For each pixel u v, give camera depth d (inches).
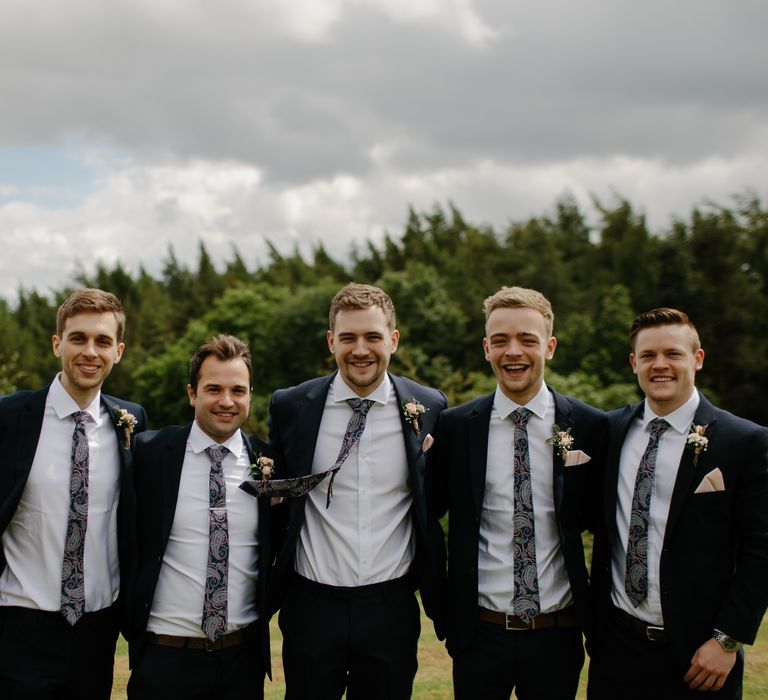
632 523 132.0
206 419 138.2
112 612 139.3
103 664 138.3
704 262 1136.2
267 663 138.4
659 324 134.3
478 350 1228.5
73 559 133.0
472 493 141.7
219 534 135.5
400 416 148.1
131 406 150.2
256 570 141.3
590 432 144.7
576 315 1021.2
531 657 135.2
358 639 137.9
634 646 131.0
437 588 145.6
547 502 139.9
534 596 135.6
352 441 142.9
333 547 140.5
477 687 137.9
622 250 1269.7
